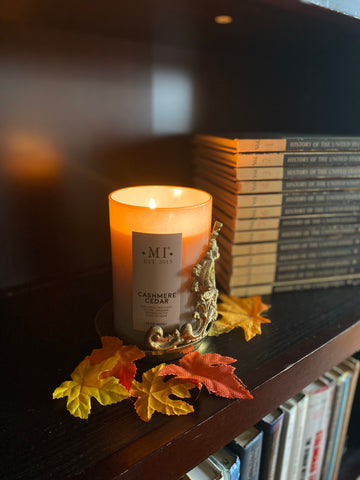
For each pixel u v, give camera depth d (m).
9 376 0.34
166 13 0.38
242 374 0.34
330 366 0.40
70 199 0.52
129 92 0.52
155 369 0.33
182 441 0.28
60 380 0.33
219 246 0.48
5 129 0.45
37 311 0.44
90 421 0.29
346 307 0.45
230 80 0.59
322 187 0.45
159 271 0.32
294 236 0.46
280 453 0.44
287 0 0.33
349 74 0.55
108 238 0.57
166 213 0.31
